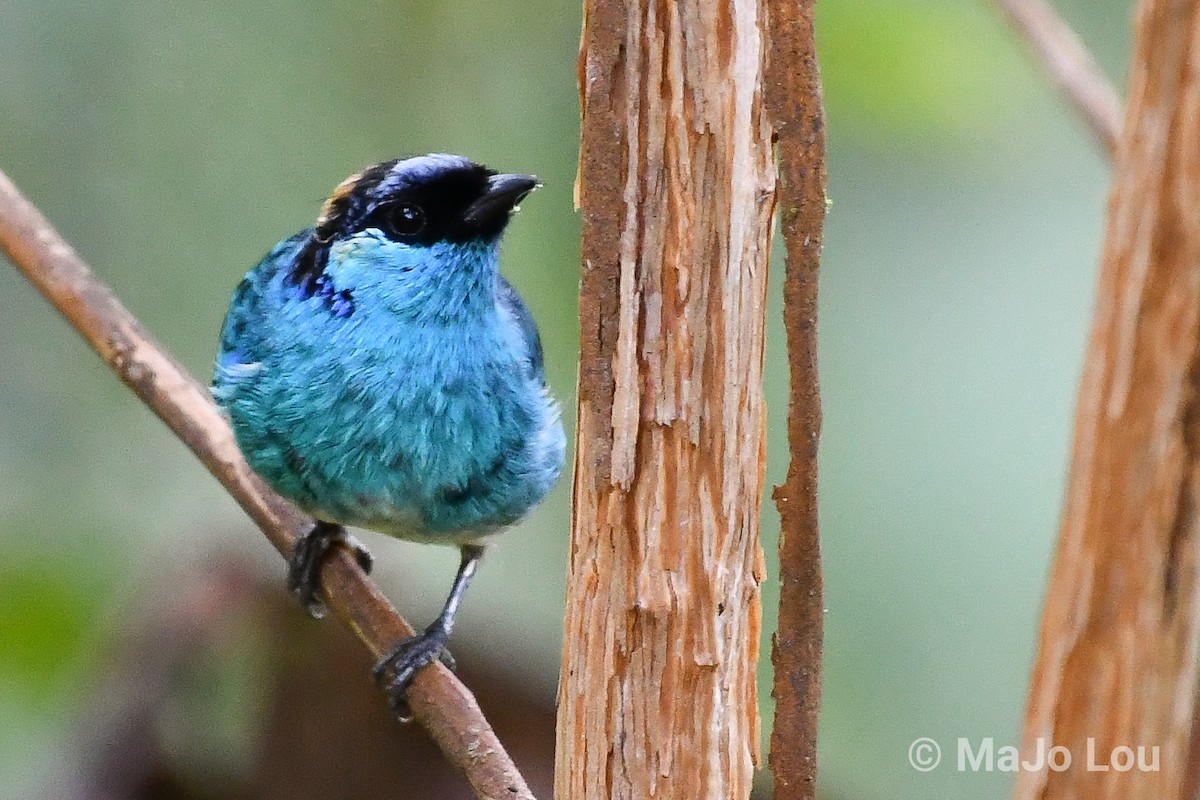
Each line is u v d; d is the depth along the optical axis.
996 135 10.46
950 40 9.97
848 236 10.91
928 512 10.45
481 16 10.98
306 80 10.94
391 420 8.47
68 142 10.74
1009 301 10.80
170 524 10.70
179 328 10.91
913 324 10.80
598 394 4.50
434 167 8.43
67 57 10.73
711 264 4.38
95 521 10.62
